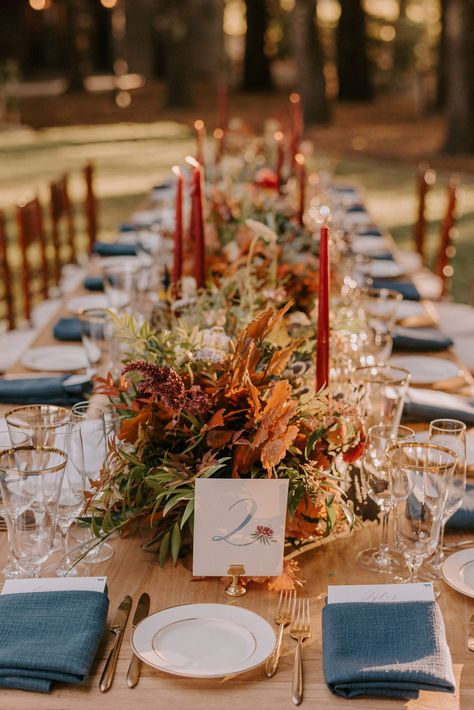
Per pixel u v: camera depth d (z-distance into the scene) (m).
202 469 1.72
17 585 1.67
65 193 5.78
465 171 12.67
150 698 1.45
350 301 2.80
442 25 18.42
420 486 1.65
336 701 1.45
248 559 1.73
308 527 1.82
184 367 1.88
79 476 1.76
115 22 21.16
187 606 1.63
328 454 1.88
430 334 3.24
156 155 14.41
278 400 1.70
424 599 1.64
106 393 1.93
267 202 3.46
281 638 1.60
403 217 9.80
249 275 2.59
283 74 25.72
